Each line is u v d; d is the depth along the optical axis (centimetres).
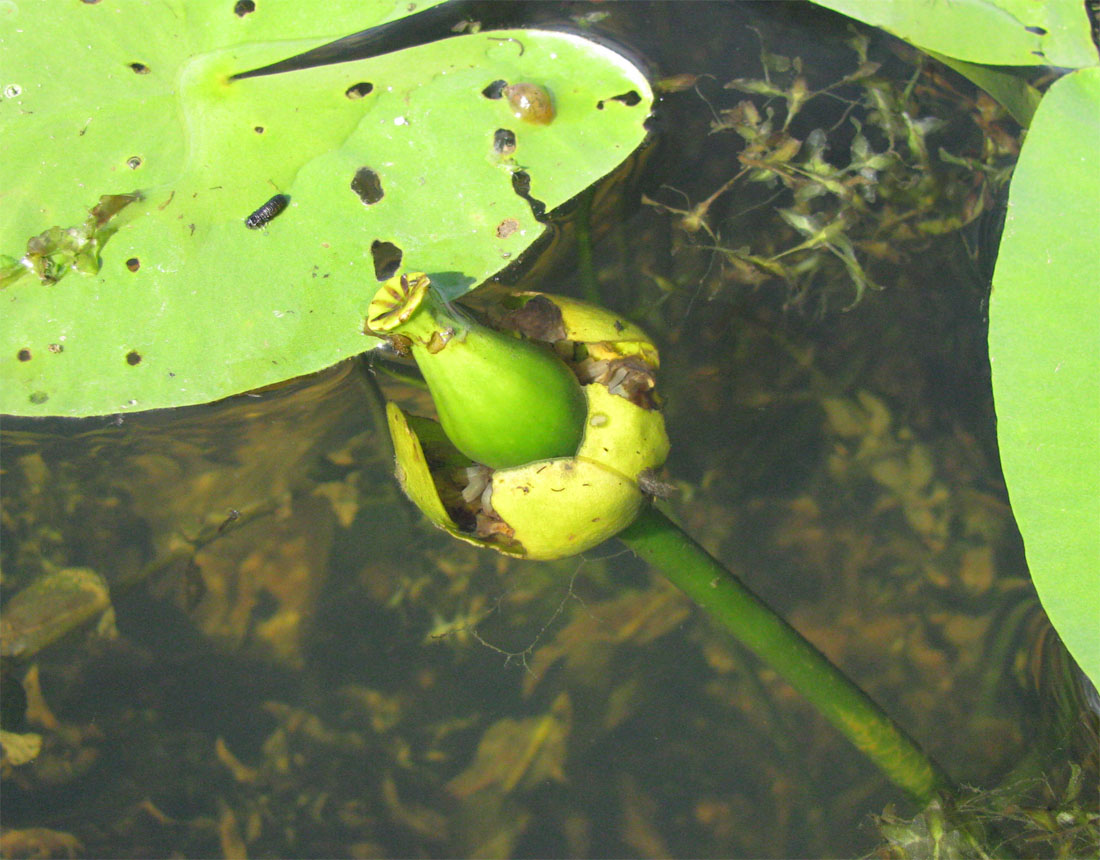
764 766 60
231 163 61
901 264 62
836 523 62
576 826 60
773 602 61
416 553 62
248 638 61
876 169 62
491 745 60
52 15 62
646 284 62
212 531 62
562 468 57
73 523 62
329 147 61
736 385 62
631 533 59
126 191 61
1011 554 61
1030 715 60
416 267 60
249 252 60
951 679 60
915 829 59
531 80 62
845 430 62
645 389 58
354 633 61
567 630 61
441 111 61
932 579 61
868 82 64
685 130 63
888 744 59
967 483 61
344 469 62
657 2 65
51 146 61
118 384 60
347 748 60
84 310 60
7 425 62
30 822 60
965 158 63
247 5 62
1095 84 59
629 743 61
